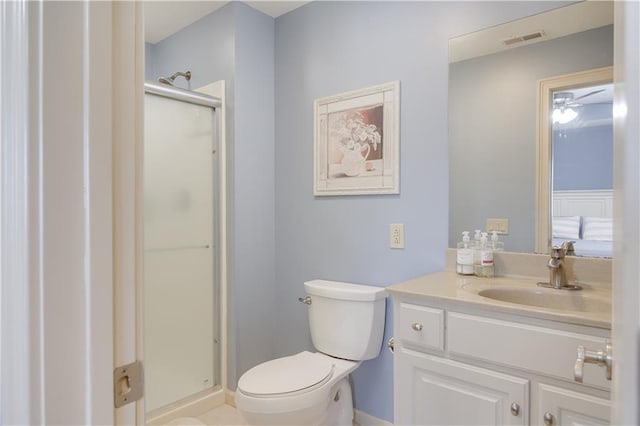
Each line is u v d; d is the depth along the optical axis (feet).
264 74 7.64
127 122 1.69
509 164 5.16
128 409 1.67
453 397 3.94
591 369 3.17
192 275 7.08
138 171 1.75
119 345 1.64
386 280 6.22
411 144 5.92
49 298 1.43
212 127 7.39
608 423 3.11
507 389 3.60
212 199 7.38
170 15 7.61
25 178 1.41
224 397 7.34
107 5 1.61
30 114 1.41
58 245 1.45
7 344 1.45
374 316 5.87
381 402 6.21
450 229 5.59
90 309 1.53
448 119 5.59
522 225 5.07
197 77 7.87
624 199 1.07
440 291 4.21
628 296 1.00
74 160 1.50
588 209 4.64
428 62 5.75
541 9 4.92
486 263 5.06
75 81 1.50
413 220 5.92
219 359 7.39
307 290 6.49
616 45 1.32
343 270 6.76
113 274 1.61
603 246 4.53
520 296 4.45
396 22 6.07
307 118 7.25
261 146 7.60
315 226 7.16
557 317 3.31
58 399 1.45
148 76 8.91
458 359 3.93
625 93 1.12
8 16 1.45
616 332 1.12
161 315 6.67
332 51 6.85
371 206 6.39
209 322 7.31
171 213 6.80
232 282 7.22
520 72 5.08
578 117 4.72
